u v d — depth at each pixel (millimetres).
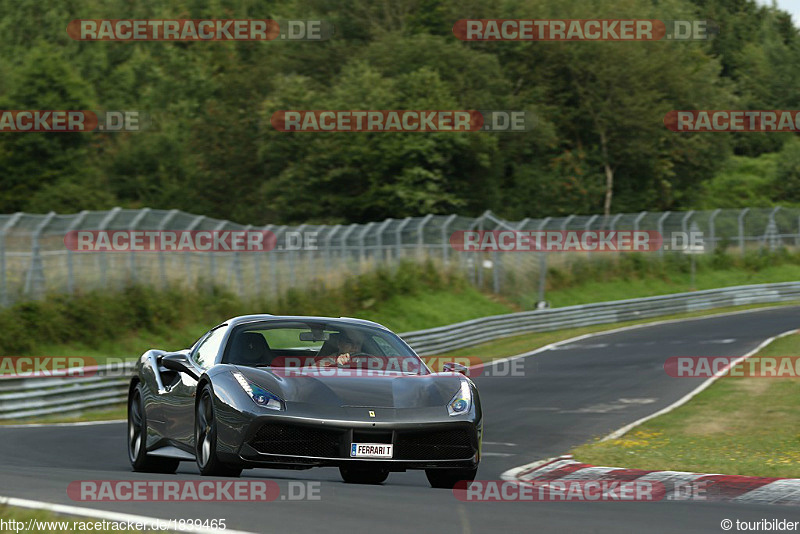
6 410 63188
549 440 49000
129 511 19516
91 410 70500
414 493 24203
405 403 26344
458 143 191000
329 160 188125
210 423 26344
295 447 25203
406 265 134875
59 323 85125
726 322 125938
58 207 181875
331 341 29359
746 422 51938
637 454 38969
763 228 194500
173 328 95625
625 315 142125
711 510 22469
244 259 106000
